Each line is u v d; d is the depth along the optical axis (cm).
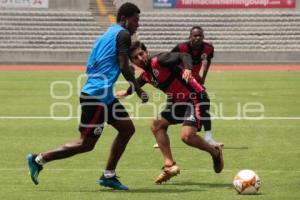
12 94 7281
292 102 6400
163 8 14600
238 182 2488
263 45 14038
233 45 14038
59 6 14750
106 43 2522
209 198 2430
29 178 2867
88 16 14625
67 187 2666
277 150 3688
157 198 2441
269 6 14412
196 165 3206
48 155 2547
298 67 12181
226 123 4966
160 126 2733
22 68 11994
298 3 14350
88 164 3231
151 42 14275
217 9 14525
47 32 14350
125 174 2975
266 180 2791
